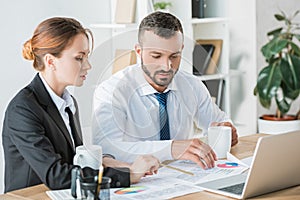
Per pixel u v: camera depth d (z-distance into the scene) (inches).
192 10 178.7
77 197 72.0
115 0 167.3
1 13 146.9
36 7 153.4
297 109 204.5
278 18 186.5
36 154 81.8
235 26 188.1
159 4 165.8
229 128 93.7
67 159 90.4
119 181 77.2
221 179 80.1
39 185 80.7
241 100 189.3
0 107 148.9
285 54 184.2
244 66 187.9
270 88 180.7
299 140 74.3
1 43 147.7
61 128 90.1
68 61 87.9
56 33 87.0
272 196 74.3
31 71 154.3
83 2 163.5
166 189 76.1
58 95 91.7
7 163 88.7
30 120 84.7
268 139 69.8
